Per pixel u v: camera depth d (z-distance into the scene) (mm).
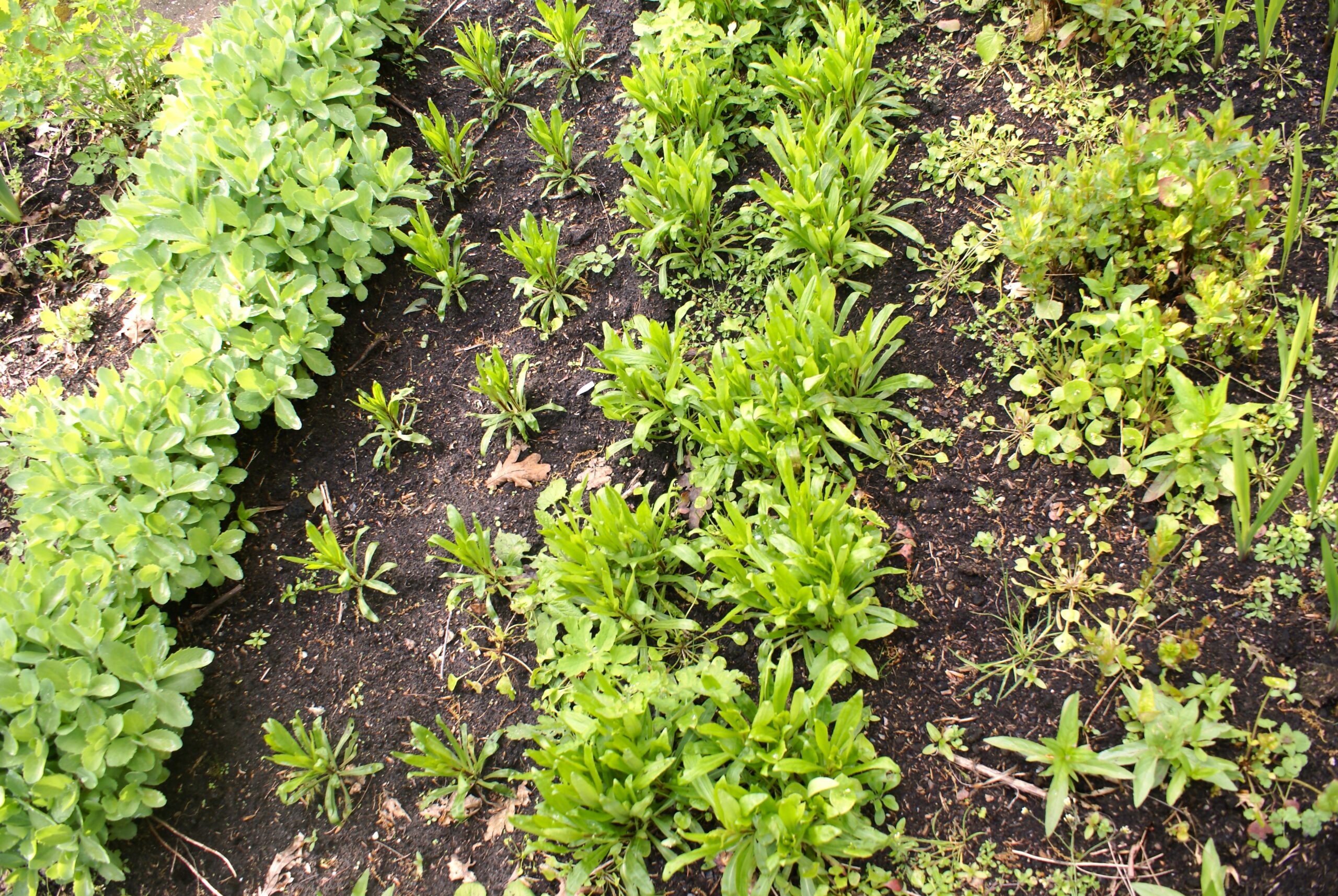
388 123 1799
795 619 1320
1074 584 1339
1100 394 1419
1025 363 1476
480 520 1544
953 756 1288
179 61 1793
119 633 1396
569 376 1625
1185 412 1298
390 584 1522
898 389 1482
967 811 1263
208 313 1570
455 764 1349
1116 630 1314
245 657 1500
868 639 1365
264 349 1574
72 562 1427
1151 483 1380
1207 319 1351
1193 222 1392
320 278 1665
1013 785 1264
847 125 1651
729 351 1442
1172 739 1199
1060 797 1199
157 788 1425
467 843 1349
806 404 1412
